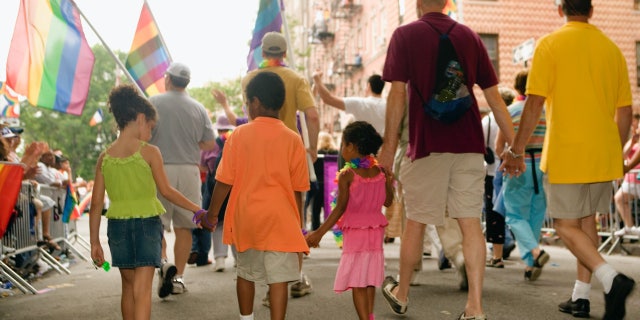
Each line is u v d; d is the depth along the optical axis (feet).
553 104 14.47
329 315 16.15
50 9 21.31
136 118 13.01
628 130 14.90
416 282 20.66
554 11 72.28
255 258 12.46
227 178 12.40
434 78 14.14
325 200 33.99
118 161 12.73
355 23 120.98
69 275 26.12
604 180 14.16
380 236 14.06
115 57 21.58
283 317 12.19
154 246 12.79
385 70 14.40
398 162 17.34
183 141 19.42
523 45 38.32
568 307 15.99
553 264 26.48
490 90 14.84
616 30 74.02
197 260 27.25
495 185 24.58
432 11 14.80
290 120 17.31
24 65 21.15
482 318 13.28
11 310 18.13
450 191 14.24
